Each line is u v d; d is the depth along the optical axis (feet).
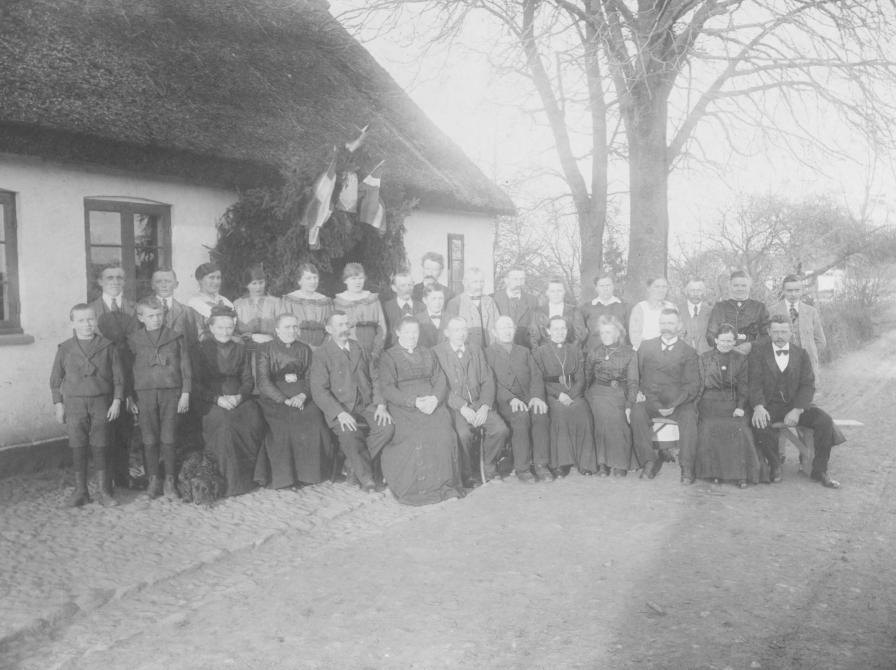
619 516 21.54
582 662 13.14
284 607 15.70
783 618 14.75
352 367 24.99
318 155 32.81
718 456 24.62
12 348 24.38
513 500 23.54
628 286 40.01
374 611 15.44
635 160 39.68
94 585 16.33
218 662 13.43
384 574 17.47
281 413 24.52
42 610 14.94
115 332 23.49
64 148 24.82
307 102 37.93
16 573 16.80
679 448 25.26
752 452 24.59
